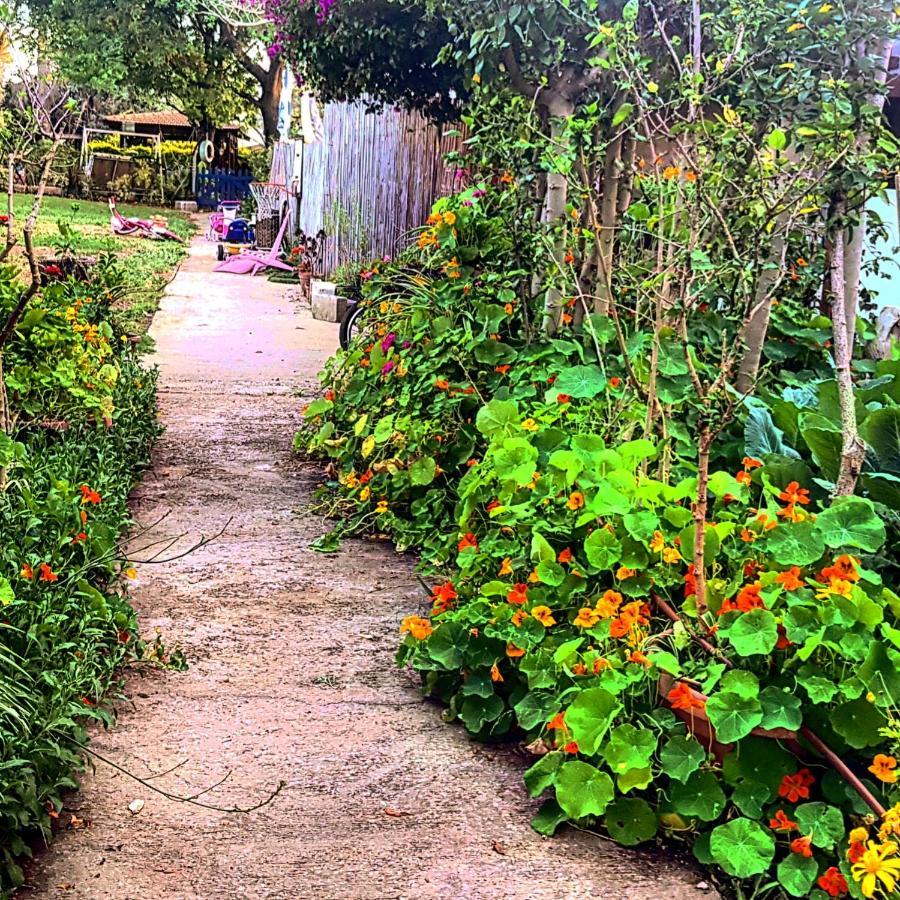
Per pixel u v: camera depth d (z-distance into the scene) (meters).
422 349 5.79
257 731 3.42
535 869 2.75
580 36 5.08
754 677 2.72
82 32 24.69
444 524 5.13
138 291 14.82
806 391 4.44
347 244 15.30
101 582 4.12
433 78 9.64
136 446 6.28
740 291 4.06
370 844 2.83
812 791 2.82
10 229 3.89
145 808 2.95
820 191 3.37
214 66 32.56
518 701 3.39
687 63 4.10
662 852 2.85
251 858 2.74
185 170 35.41
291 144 21.78
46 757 2.78
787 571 2.96
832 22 3.96
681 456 3.98
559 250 5.47
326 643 4.14
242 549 5.18
